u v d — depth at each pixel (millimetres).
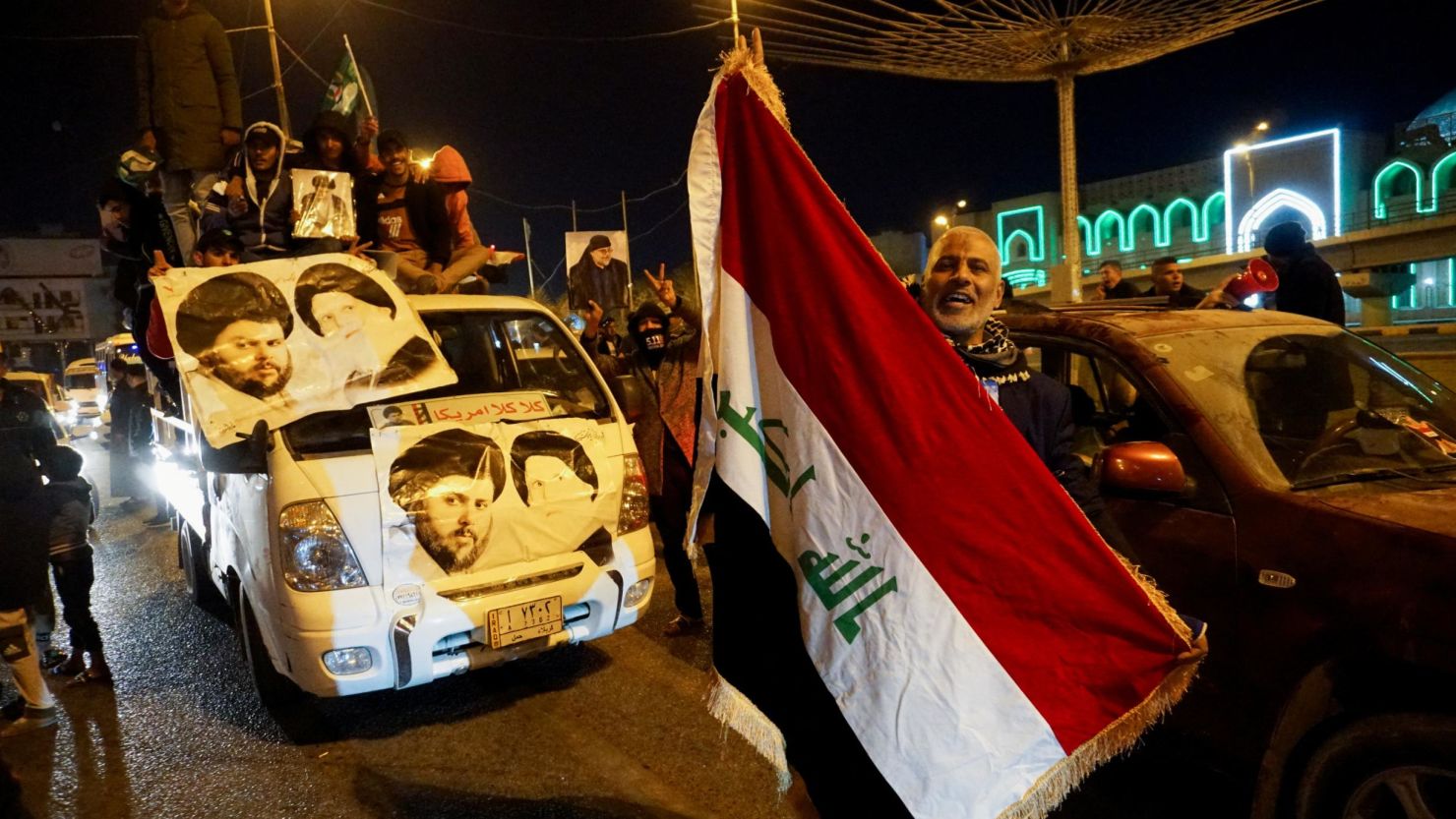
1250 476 2926
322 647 3812
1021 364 2477
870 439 1924
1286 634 2641
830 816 2023
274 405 3893
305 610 3820
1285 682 2639
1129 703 1961
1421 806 2311
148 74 6207
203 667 5320
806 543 1968
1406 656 2352
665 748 4020
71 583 5020
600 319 7238
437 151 6445
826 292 1960
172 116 6152
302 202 4984
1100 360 3572
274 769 3963
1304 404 3264
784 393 1992
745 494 2006
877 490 1922
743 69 2043
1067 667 1951
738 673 2059
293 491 3910
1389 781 2361
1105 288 8109
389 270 5277
